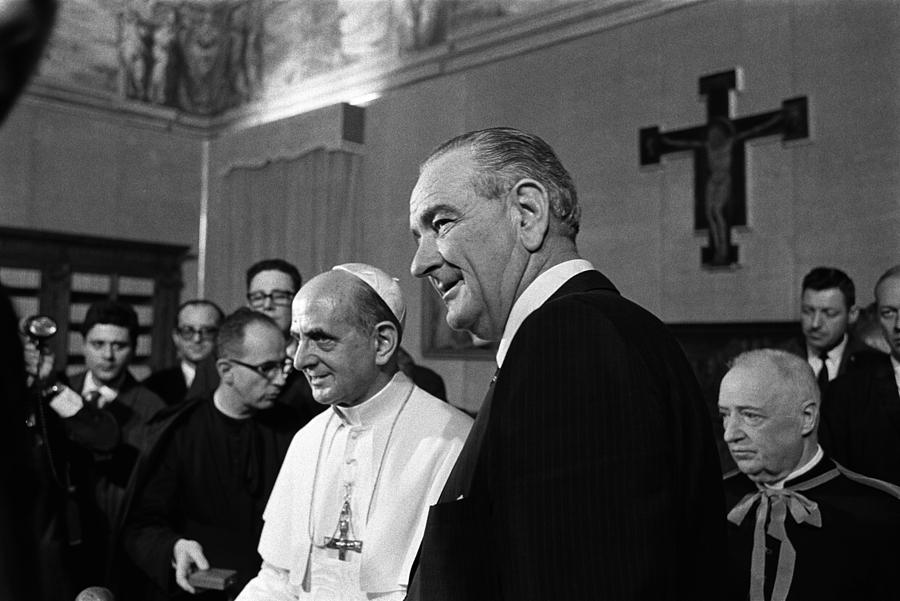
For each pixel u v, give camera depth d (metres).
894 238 5.88
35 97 10.24
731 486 2.54
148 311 10.57
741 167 6.67
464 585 1.21
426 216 1.41
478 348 8.31
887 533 2.18
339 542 2.31
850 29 6.18
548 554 1.07
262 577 2.49
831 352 5.00
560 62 7.98
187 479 3.45
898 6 5.93
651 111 7.30
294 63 10.75
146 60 11.27
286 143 10.21
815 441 2.35
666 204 7.15
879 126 5.99
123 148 11.01
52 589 0.54
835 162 6.21
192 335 6.07
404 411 2.41
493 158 1.37
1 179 10.00
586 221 7.69
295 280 5.07
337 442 2.46
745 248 6.66
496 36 8.51
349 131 9.58
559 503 1.08
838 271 4.99
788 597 2.21
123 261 10.32
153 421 3.64
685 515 1.20
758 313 6.55
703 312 6.89
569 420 1.11
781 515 2.27
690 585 1.19
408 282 9.09
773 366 2.31
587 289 1.32
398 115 9.35
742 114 6.74
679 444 1.19
